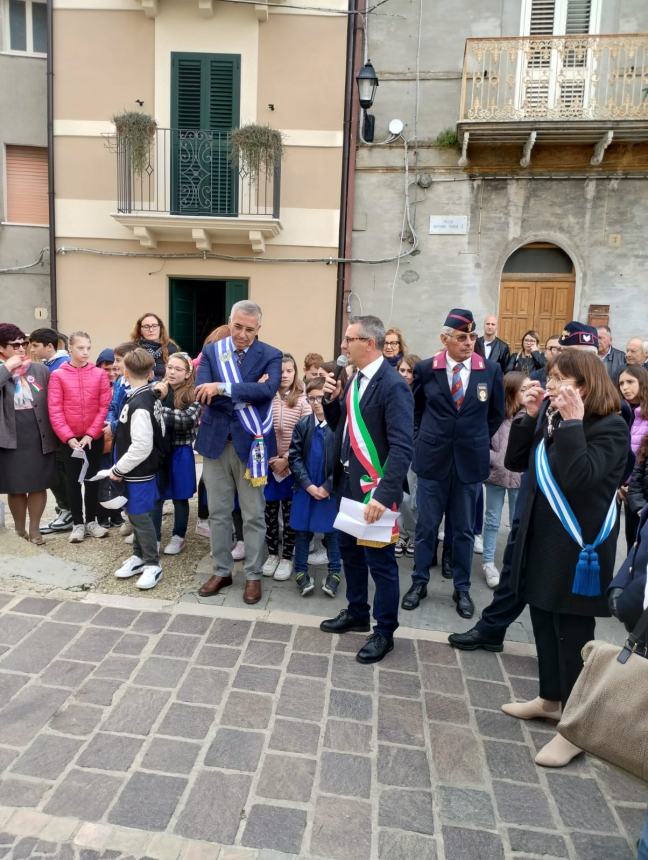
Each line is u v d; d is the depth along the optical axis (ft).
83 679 9.36
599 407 7.85
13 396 14.33
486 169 28.96
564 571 8.05
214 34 29.37
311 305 30.42
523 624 12.04
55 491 16.78
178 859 6.33
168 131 29.68
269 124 29.63
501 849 6.64
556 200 28.76
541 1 28.40
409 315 30.07
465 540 12.37
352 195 29.71
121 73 29.71
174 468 14.17
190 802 7.06
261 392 11.60
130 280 30.76
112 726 8.30
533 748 8.33
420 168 29.43
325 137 29.45
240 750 7.96
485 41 27.86
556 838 6.83
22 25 31.96
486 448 12.26
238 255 30.45
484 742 8.40
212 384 11.32
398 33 29.07
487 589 13.74
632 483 11.99
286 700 9.08
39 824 6.66
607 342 21.50
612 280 28.71
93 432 15.44
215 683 9.41
